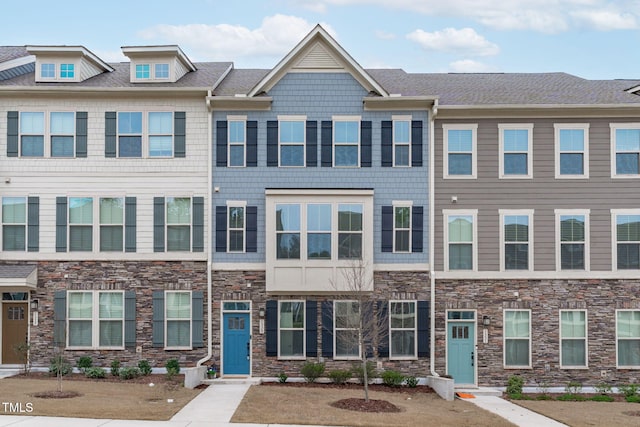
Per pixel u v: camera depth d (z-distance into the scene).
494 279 24.02
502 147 24.23
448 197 24.19
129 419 16.19
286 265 23.55
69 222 24.23
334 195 23.75
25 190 24.23
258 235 24.09
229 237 24.09
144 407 17.59
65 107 24.33
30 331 24.02
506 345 23.94
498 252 24.05
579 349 23.89
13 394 18.58
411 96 24.11
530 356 23.84
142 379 22.58
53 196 24.23
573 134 24.25
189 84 24.86
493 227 24.12
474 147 24.23
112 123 24.31
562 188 24.14
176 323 24.05
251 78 27.38
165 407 17.69
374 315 22.06
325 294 23.80
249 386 22.02
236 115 24.28
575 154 24.23
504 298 23.95
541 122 24.30
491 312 23.95
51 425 15.17
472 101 24.58
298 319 23.95
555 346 23.84
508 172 24.23
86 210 24.30
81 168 24.27
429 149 24.17
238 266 23.98
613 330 23.86
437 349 23.84
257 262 24.02
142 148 24.28
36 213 24.17
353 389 22.19
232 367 23.84
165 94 24.11
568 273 23.97
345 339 23.09
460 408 19.66
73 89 23.94
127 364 23.88
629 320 23.95
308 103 24.28
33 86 23.94
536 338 23.88
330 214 23.73
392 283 23.92
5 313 24.34
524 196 24.16
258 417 16.83
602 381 23.70
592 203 24.12
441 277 23.95
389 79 28.22
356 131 24.30
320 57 24.31
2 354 24.27
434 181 24.19
